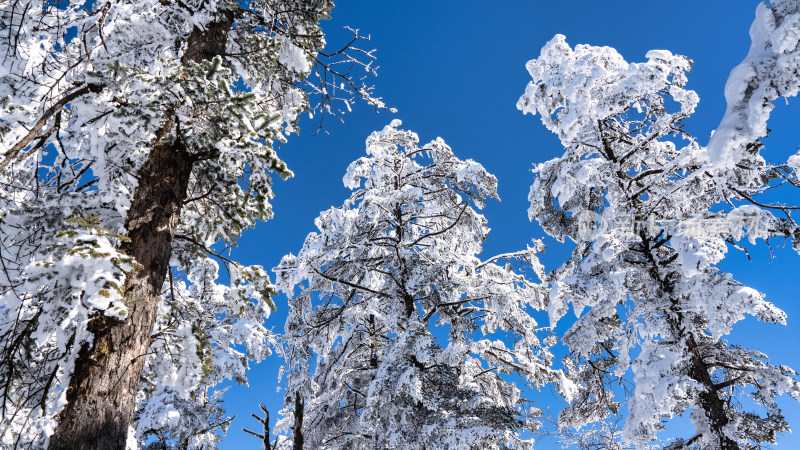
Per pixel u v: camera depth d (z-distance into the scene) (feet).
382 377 29.45
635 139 31.65
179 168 14.93
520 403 40.70
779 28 12.78
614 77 28.43
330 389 39.32
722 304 25.57
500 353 39.63
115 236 11.69
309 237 40.24
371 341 42.11
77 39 16.38
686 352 27.66
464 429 27.37
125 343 11.75
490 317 36.68
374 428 32.99
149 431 37.99
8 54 13.94
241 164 14.19
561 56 30.55
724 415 26.61
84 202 13.44
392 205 36.01
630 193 30.30
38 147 13.84
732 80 13.94
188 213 17.49
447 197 40.19
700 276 26.99
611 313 30.22
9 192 13.09
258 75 20.54
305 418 42.11
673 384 25.49
